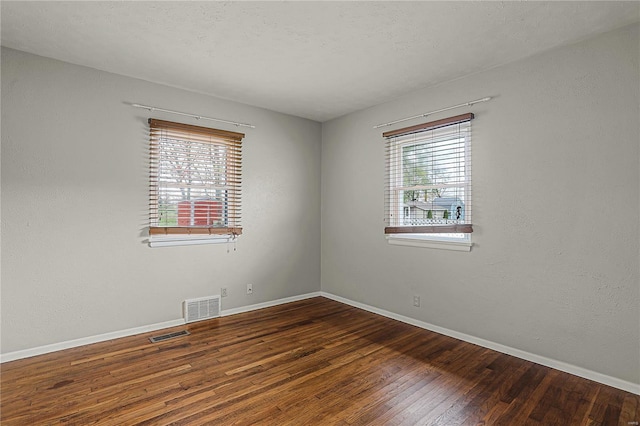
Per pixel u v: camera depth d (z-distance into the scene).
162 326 3.48
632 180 2.29
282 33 2.45
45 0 2.06
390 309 3.88
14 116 2.73
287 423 1.95
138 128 3.33
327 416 2.02
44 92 2.85
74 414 2.02
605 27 2.33
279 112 4.36
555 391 2.30
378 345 3.08
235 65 2.99
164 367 2.62
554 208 2.64
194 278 3.69
